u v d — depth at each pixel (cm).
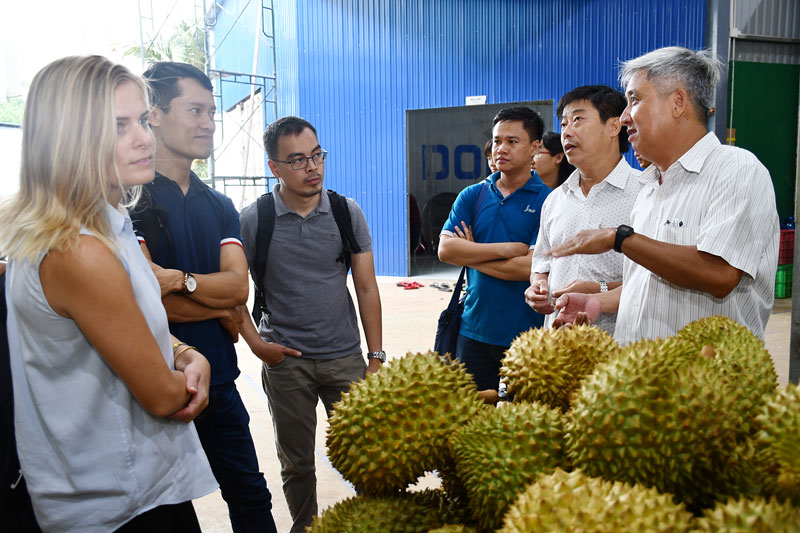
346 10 1087
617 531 61
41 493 127
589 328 111
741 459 75
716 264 157
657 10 807
